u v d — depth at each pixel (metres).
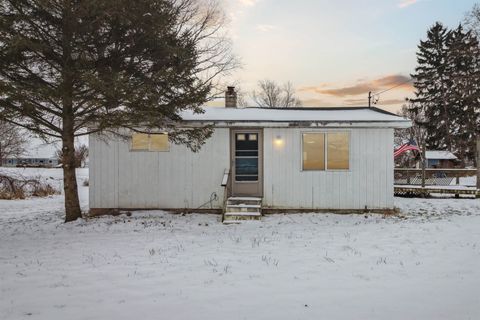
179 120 11.44
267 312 4.19
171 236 8.58
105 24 9.12
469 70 43.94
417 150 22.73
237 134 12.77
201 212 12.57
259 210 11.52
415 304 4.38
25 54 8.98
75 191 11.08
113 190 12.59
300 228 9.73
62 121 10.73
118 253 6.93
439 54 48.22
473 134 43.22
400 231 8.71
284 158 12.59
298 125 12.10
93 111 10.16
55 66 9.46
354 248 7.12
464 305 4.33
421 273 5.54
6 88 8.04
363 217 11.73
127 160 12.59
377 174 12.42
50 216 12.76
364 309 4.26
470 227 9.01
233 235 8.74
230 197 12.52
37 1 8.21
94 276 5.55
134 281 5.30
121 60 10.02
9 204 16.75
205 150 12.61
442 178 20.33
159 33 9.80
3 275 5.66
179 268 5.93
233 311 4.23
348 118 12.55
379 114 13.62
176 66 10.16
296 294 4.75
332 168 12.54
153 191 12.62
